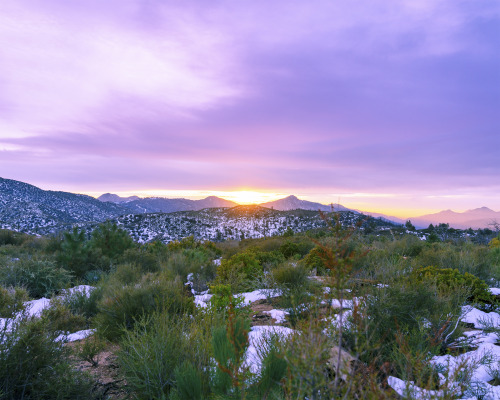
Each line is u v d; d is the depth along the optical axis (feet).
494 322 16.43
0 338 10.28
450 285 19.02
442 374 10.03
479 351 12.66
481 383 9.82
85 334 17.26
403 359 9.71
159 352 11.19
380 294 12.79
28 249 51.39
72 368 11.20
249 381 8.92
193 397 9.33
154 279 21.58
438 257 30.53
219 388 9.41
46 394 10.02
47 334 11.09
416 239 47.83
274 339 11.06
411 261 25.08
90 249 40.96
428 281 16.84
